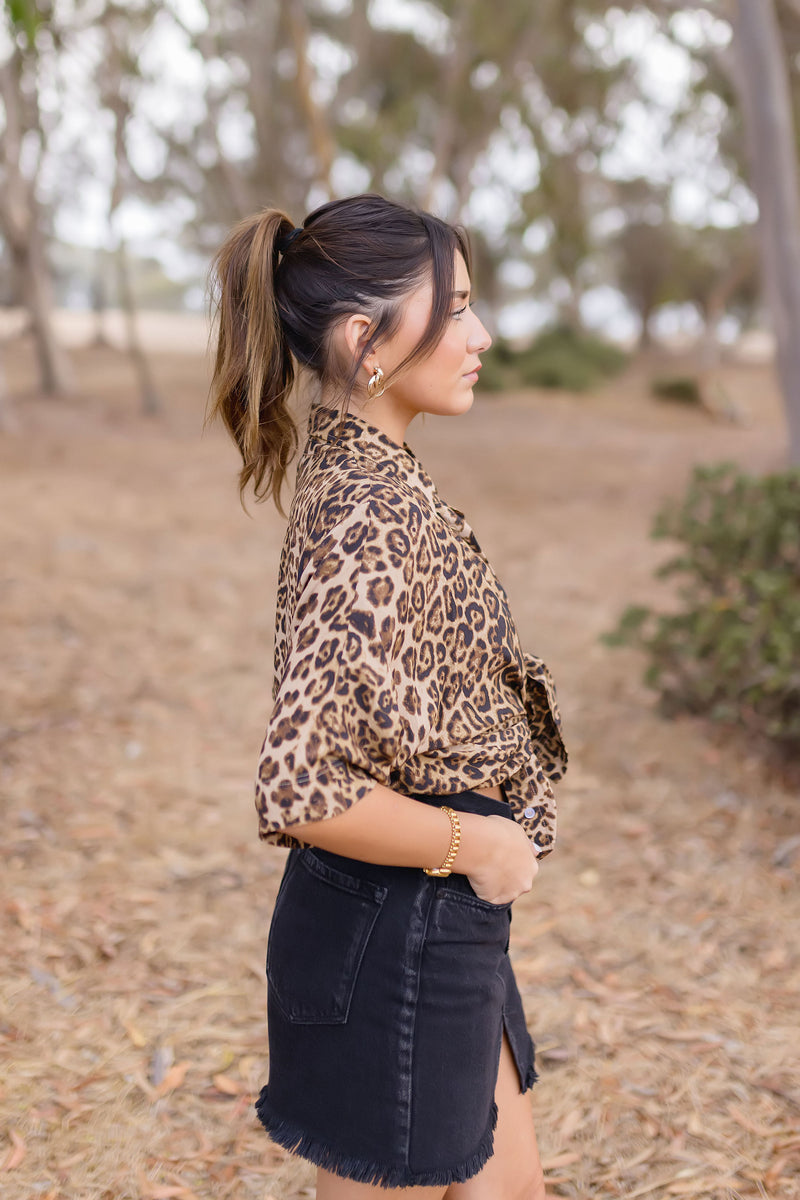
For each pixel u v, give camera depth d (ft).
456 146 79.46
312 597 3.92
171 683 18.45
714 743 15.61
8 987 9.46
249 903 11.32
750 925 10.93
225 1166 7.44
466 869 4.25
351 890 4.38
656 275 120.37
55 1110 7.92
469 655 4.34
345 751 3.81
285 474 5.11
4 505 33.94
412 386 4.53
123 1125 7.80
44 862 11.92
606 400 83.87
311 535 4.07
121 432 56.95
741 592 15.17
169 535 30.91
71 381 71.00
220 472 44.37
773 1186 7.29
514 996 5.24
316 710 3.79
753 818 13.39
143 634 21.12
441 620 4.20
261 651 20.44
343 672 3.83
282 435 4.99
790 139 28.12
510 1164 5.19
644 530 34.42
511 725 4.62
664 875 12.06
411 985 4.31
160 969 9.95
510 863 4.33
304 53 54.34
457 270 4.44
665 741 15.74
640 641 16.35
